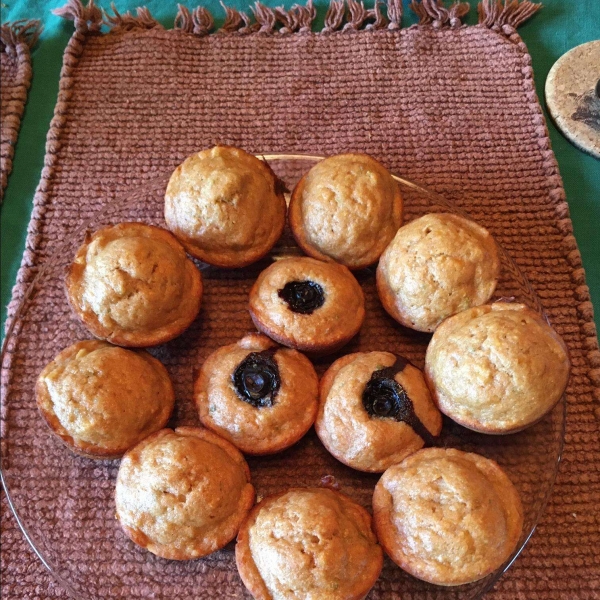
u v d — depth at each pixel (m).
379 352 0.34
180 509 0.29
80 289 0.33
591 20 0.46
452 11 0.45
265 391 0.32
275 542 0.28
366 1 0.47
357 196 0.35
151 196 0.38
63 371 0.32
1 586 0.33
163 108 0.44
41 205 0.41
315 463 0.33
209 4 0.48
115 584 0.31
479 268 0.34
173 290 0.33
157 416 0.33
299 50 0.45
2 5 0.48
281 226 0.36
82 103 0.44
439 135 0.42
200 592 0.31
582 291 0.38
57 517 0.32
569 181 0.42
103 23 0.46
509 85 0.44
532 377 0.30
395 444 0.31
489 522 0.28
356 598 0.28
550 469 0.32
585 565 0.32
